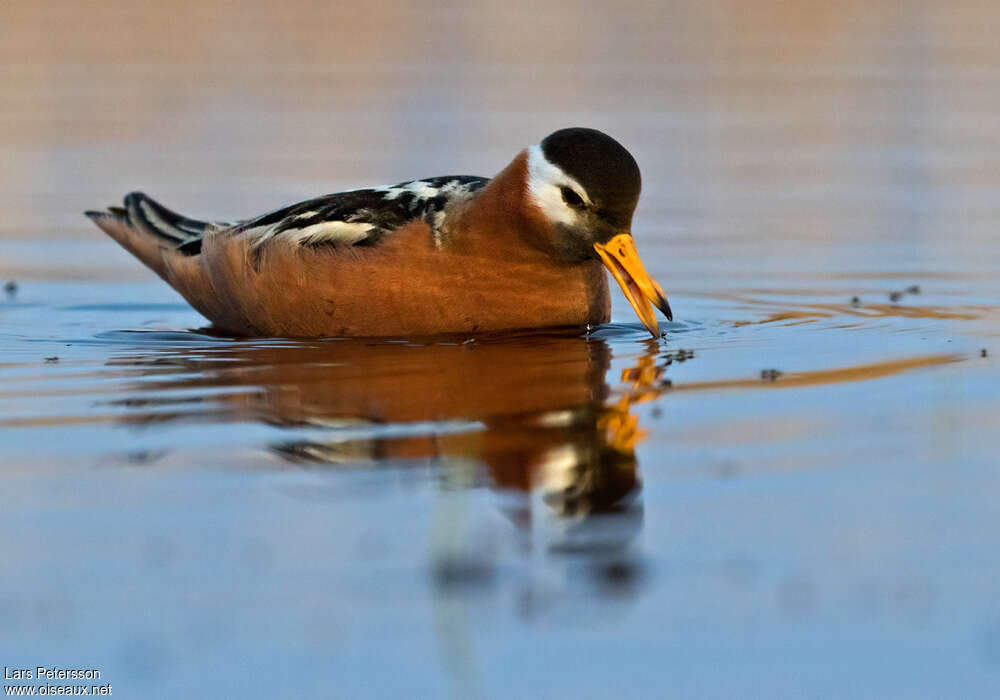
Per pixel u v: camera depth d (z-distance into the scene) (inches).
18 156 857.5
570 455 336.2
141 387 410.3
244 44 1231.5
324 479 319.0
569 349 465.4
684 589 265.1
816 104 1024.2
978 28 1322.6
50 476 321.1
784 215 748.0
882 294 580.4
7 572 268.4
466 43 1244.5
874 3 1437.0
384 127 921.5
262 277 510.0
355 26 1322.6
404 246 492.1
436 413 374.6
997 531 290.7
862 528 292.8
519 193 482.0
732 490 313.6
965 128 948.6
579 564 275.3
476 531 288.7
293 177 797.2
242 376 424.2
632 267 478.0
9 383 417.1
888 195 785.6
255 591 261.7
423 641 245.9
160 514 296.5
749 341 479.8
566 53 1203.2
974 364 433.4
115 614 253.6
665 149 893.8
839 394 394.6
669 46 1239.5
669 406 382.0
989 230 705.0
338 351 470.0
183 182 790.5
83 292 614.9
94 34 1266.0
